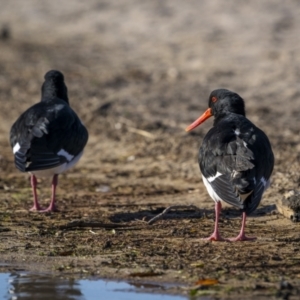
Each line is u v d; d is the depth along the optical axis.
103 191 14.67
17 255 10.55
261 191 10.29
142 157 17.22
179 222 12.18
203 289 9.05
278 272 9.62
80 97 23.08
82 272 9.81
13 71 27.70
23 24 37.62
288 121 19.70
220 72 25.59
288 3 35.56
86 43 32.66
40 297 9.05
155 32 32.81
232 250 10.57
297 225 11.85
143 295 8.96
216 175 10.61
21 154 12.48
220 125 11.33
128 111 21.08
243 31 31.22
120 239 11.21
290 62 26.27
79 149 13.23
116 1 39.47
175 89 23.92
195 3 36.94
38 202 13.77
